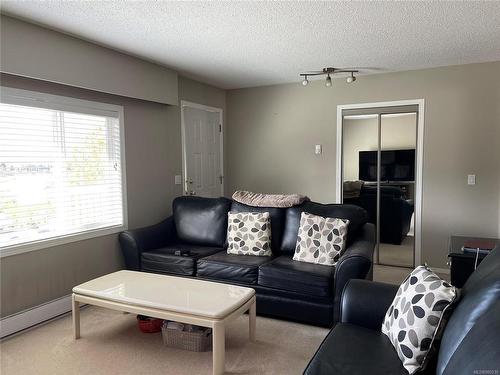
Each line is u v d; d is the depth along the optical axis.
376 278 4.09
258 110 5.36
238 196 3.84
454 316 1.47
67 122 3.23
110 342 2.64
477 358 1.07
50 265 3.08
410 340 1.55
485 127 4.10
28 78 2.88
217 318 2.13
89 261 3.44
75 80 3.12
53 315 3.09
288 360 2.39
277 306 2.95
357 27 2.94
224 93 5.55
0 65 2.57
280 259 3.24
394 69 4.35
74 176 3.31
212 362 2.37
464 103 4.17
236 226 3.53
